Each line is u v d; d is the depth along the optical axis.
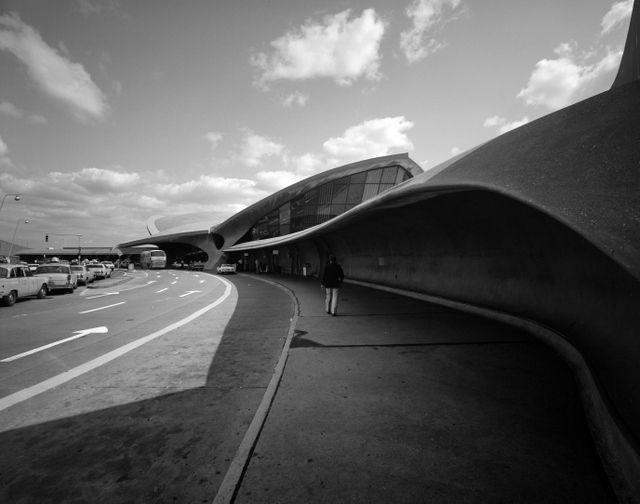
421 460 2.79
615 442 2.78
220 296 16.98
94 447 3.18
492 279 9.23
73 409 4.01
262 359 5.89
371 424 3.39
